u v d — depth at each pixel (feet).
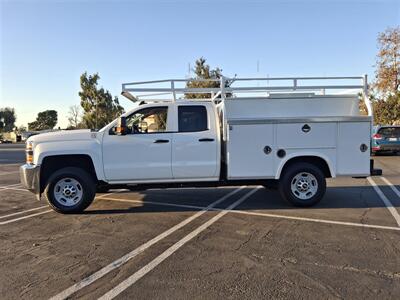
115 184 25.53
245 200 29.09
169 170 25.44
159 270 15.29
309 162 26.53
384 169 49.03
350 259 16.25
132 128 25.58
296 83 27.02
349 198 29.66
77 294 13.30
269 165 25.68
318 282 13.98
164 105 25.71
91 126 147.74
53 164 25.67
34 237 20.12
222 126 26.35
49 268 15.70
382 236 19.51
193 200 29.30
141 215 24.62
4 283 14.29
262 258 16.48
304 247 17.85
